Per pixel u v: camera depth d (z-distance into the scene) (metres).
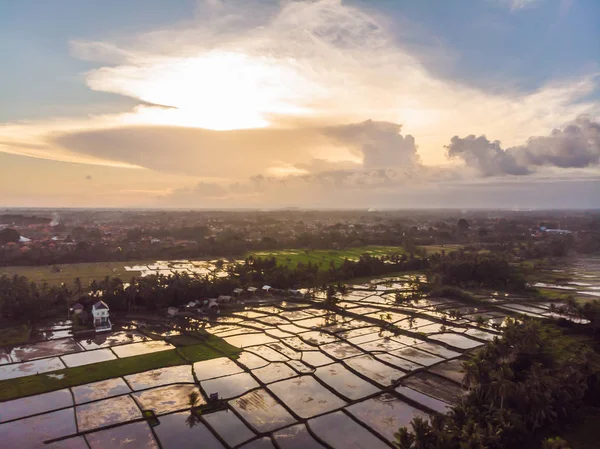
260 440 54.91
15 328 100.88
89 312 108.25
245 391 68.94
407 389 69.69
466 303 133.00
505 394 55.12
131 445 53.16
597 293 144.25
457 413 54.03
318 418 60.53
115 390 68.44
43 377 72.75
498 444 48.69
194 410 61.97
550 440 45.66
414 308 126.06
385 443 54.41
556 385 59.81
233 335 99.38
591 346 89.12
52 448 52.09
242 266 165.00
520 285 149.88
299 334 100.06
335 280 166.50
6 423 57.66
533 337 72.31
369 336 98.88
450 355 86.00
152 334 99.44
